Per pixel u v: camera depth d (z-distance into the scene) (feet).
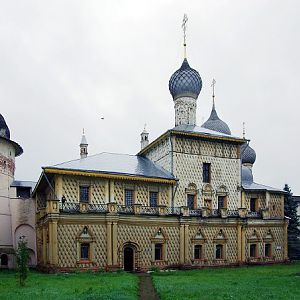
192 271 144.66
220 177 172.45
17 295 78.33
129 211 149.38
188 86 190.19
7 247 176.04
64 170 142.00
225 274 129.70
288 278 110.52
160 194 159.02
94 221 142.20
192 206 165.07
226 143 176.14
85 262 139.23
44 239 152.15
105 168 154.40
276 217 186.19
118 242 144.56
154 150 178.40
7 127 188.34
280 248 182.29
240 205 175.11
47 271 138.21
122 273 133.69
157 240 151.33
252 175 219.82
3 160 176.24
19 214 184.03
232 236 166.91
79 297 72.79
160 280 109.50
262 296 73.36
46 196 169.07
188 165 165.99
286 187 230.27
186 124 188.24
